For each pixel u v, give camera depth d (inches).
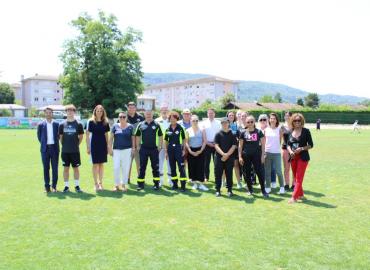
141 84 2268.7
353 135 1403.8
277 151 362.3
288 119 377.4
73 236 227.1
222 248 207.0
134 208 297.4
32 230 238.8
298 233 233.6
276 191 374.3
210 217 270.8
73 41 2114.9
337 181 425.7
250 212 285.6
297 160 327.3
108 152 378.9
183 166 376.8
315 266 183.0
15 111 3260.3
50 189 371.2
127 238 223.5
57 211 286.8
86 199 330.6
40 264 184.9
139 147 398.0
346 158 650.8
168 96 5103.3
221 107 3358.8
